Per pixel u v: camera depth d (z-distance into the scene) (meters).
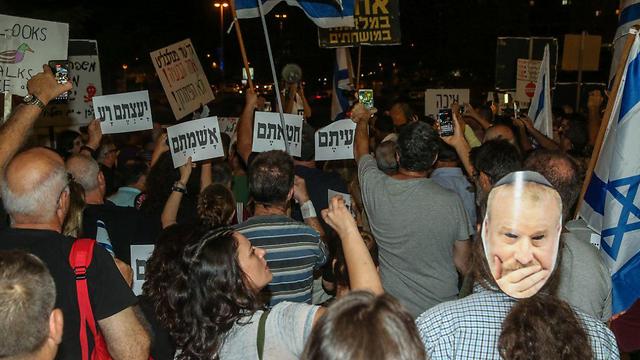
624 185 4.45
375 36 8.73
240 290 2.97
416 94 32.03
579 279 3.36
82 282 3.12
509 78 13.45
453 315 2.64
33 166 3.27
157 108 16.02
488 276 2.67
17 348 2.22
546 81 8.56
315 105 29.73
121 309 3.16
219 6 40.66
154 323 3.44
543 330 2.34
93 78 9.19
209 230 3.30
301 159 6.43
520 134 8.38
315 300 5.82
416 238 4.34
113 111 7.07
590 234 4.68
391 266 4.48
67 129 9.06
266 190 4.21
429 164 4.46
